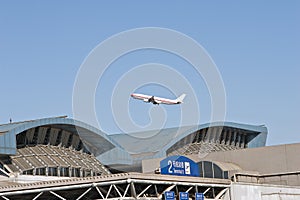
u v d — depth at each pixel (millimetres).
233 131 151750
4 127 105125
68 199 77000
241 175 95875
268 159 109438
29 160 106375
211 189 84750
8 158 103062
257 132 157250
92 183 71750
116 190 71188
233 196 85688
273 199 91688
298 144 107312
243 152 111312
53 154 113625
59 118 112000
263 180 101062
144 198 71938
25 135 109875
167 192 73688
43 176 104812
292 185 100875
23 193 75125
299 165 106688
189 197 82062
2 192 76188
